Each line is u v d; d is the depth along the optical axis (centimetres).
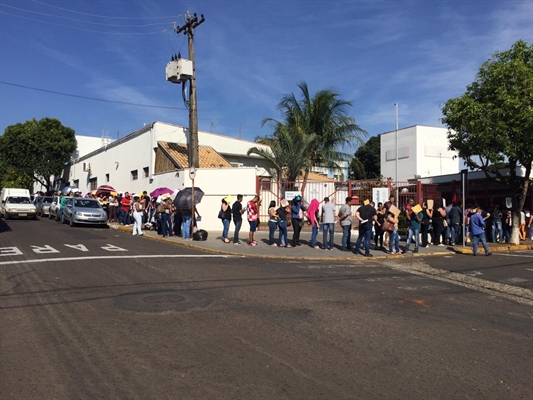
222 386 438
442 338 607
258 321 659
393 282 1005
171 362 496
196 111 2236
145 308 712
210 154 2842
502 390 446
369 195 2098
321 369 487
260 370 480
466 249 1590
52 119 4712
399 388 445
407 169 4359
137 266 1102
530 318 728
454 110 1705
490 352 557
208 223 2123
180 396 416
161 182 2541
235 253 1451
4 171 5303
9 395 414
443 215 1669
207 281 939
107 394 418
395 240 1488
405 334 620
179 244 1656
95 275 974
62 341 557
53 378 451
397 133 4425
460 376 479
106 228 2280
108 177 3544
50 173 4684
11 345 543
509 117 1585
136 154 3022
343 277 1048
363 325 656
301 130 2525
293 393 427
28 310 694
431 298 852
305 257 1395
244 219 2111
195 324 636
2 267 1051
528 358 538
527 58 1686
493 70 1642
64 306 718
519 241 1877
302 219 1648
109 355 513
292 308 738
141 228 1997
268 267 1170
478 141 1648
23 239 1650
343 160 2666
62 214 2608
